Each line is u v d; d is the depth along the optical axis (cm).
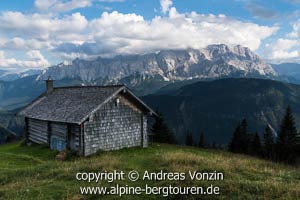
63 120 3491
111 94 3544
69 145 3581
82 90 4106
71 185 1691
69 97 4100
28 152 3875
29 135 4594
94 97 3666
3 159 3192
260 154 7575
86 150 3388
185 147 5028
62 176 1889
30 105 4697
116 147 3691
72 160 3250
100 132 3531
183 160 2089
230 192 1447
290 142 6875
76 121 3297
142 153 3584
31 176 2033
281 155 7000
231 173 1781
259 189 1448
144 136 4006
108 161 2197
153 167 2006
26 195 1557
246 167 2012
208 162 2031
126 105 3806
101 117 3541
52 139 3906
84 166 2072
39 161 3128
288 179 1741
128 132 3828
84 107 3528
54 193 1562
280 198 1338
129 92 3719
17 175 2091
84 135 3378
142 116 3984
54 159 3347
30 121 4553
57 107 3969
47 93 4722
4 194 1611
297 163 6444
